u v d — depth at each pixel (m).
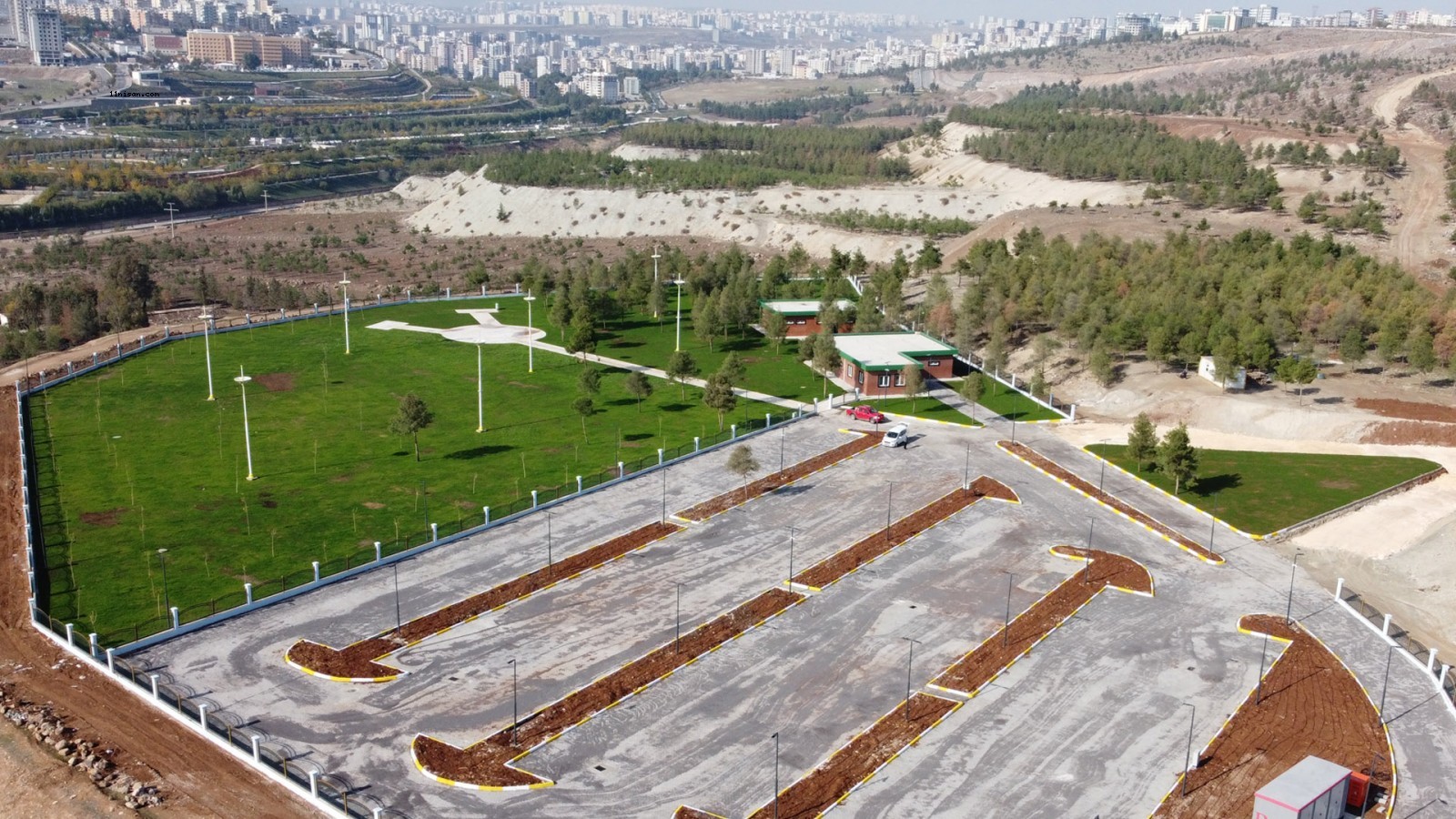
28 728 66.50
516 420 126.38
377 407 129.75
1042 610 84.56
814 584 87.75
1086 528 100.25
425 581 86.81
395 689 72.00
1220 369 129.12
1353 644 80.81
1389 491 105.88
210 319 160.88
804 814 61.03
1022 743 68.00
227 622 79.88
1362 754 67.25
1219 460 115.69
